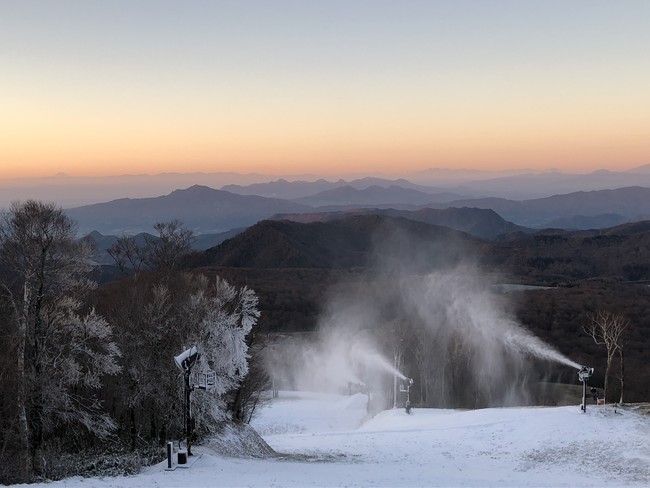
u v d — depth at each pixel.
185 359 24.09
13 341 22.41
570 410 35.19
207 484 19.08
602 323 61.28
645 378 59.28
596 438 30.38
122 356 26.33
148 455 24.81
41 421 22.56
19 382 21.55
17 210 22.27
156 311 29.20
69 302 23.80
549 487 22.25
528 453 29.61
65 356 23.59
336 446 34.69
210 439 29.11
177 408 28.11
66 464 22.66
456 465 28.27
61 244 22.84
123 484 18.53
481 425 35.31
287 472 23.00
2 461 21.31
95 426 25.52
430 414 45.00
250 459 27.31
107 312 30.28
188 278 36.03
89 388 27.52
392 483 21.83
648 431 30.58
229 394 34.31
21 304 22.22
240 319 34.03
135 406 28.19
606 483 23.67
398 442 34.25
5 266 21.95
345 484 20.72
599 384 62.66
